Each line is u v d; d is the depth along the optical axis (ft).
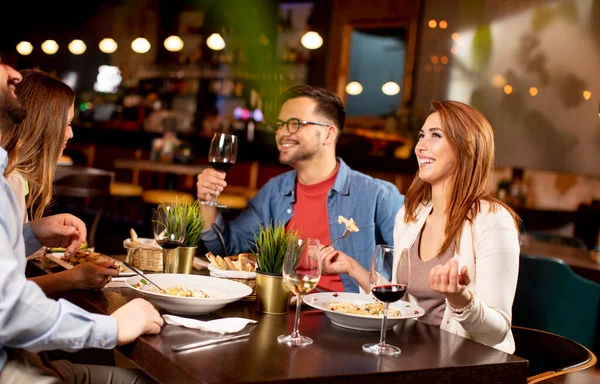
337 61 25.86
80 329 5.20
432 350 5.89
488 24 20.89
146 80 32.12
